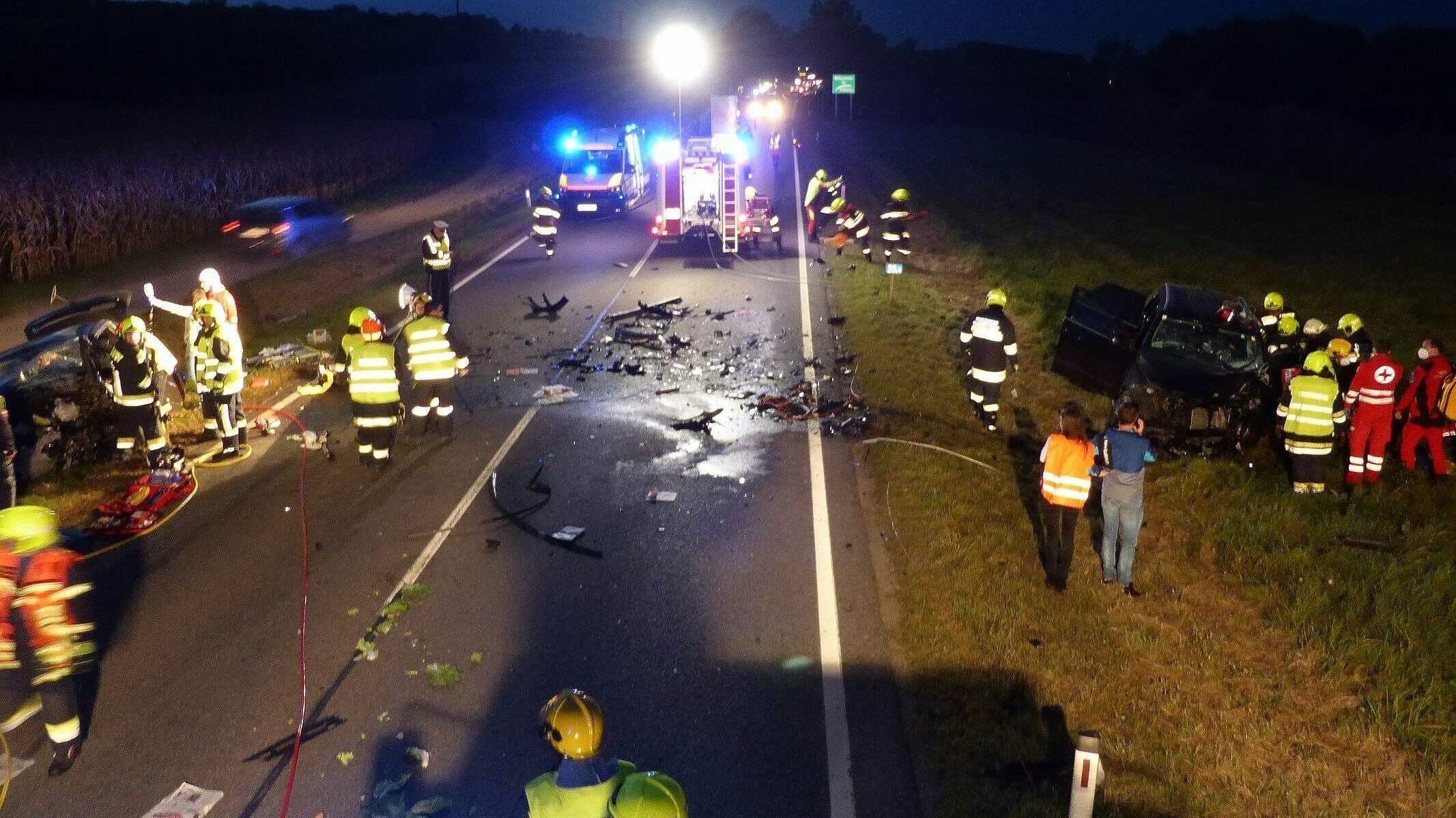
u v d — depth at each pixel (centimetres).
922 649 682
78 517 901
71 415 995
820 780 561
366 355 975
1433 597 757
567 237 2477
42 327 1190
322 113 5497
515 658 675
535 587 772
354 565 805
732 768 569
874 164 4106
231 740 591
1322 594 768
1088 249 2333
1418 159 3641
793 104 6028
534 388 1280
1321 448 938
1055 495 757
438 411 1085
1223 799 563
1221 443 1049
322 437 1091
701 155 2127
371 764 570
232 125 4609
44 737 598
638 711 618
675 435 1111
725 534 866
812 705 627
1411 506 937
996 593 759
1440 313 1658
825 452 1061
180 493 935
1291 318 1223
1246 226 2689
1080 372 1281
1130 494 752
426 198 3216
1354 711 641
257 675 655
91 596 757
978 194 3338
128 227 2320
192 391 1222
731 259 2152
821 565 809
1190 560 844
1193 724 621
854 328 1566
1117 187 3547
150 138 3944
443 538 855
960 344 1486
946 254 2317
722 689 642
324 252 2212
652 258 2175
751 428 1133
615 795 326
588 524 884
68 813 531
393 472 1004
